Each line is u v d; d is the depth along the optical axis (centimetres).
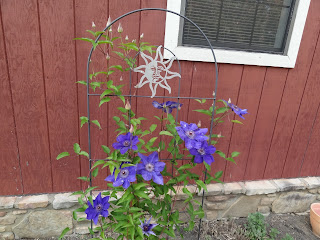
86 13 151
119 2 153
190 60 171
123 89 170
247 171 216
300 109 205
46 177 181
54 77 160
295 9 177
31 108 163
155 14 158
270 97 196
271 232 203
